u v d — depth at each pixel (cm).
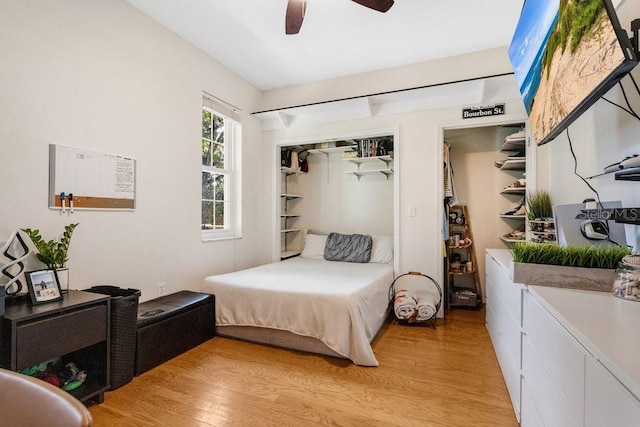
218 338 265
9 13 172
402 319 293
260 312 247
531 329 127
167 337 221
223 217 349
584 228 150
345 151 432
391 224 421
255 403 171
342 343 217
